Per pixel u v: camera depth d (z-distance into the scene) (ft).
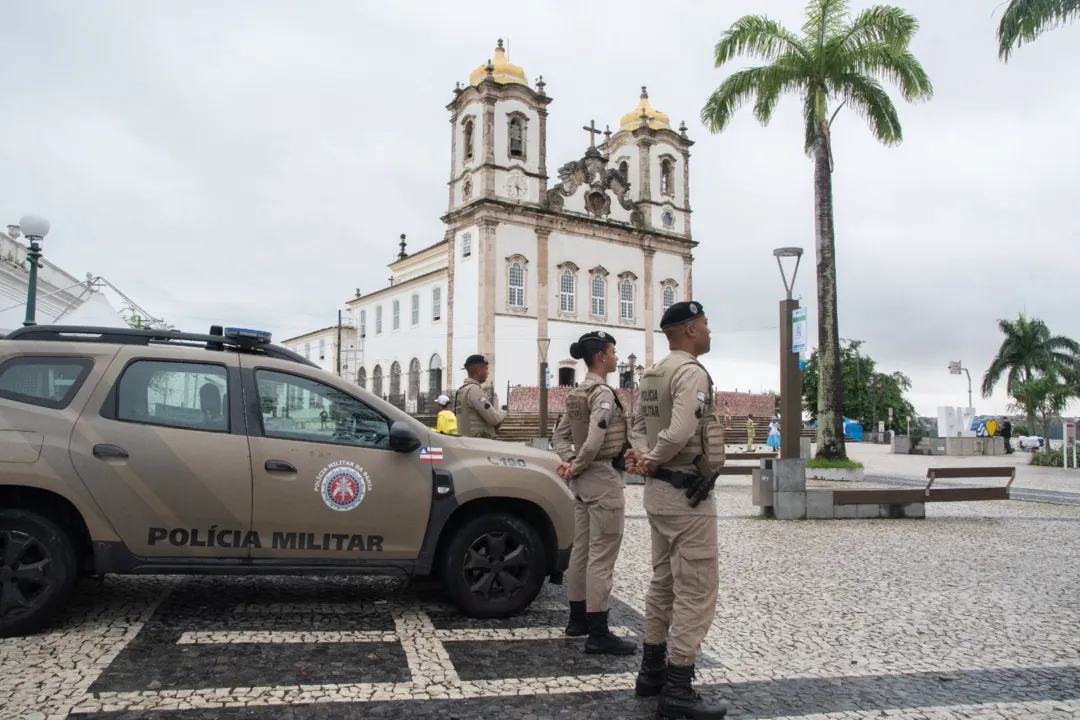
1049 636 18.65
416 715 13.01
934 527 36.76
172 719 12.42
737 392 162.71
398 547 18.39
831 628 19.07
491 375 140.67
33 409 17.02
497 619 19.10
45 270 66.18
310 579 22.80
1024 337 138.62
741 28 67.31
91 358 17.69
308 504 17.80
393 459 18.57
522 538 19.26
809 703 14.15
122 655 15.31
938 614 20.56
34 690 13.35
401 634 17.51
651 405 14.32
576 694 14.24
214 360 18.29
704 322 14.75
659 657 14.11
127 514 16.90
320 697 13.60
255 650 15.94
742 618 19.89
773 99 68.44
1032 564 27.66
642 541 30.99
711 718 12.99
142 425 17.38
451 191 154.20
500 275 143.54
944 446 112.98
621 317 159.12
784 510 38.60
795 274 40.96
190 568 17.21
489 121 144.05
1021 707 14.07
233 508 17.43
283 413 18.33
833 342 65.05
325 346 215.31
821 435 65.51
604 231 156.56
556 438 19.07
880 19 65.46
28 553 16.60
